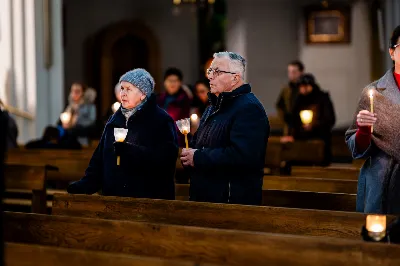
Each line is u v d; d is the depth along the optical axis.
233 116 5.49
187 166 5.62
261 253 4.47
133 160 5.71
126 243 4.91
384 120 5.24
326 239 4.33
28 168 8.23
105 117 15.34
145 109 5.89
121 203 5.76
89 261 4.24
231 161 5.38
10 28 15.59
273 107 22.61
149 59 23.02
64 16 22.72
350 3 22.02
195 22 22.92
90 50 22.78
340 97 22.33
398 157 5.19
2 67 15.53
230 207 5.40
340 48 22.22
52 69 16.81
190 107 10.91
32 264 4.42
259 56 22.64
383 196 5.27
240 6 22.59
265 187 7.77
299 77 12.47
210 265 3.96
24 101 15.76
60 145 11.51
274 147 11.26
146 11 23.02
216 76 5.61
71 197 5.93
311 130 11.45
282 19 22.52
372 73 21.94
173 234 4.74
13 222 5.31
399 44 5.23
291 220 5.26
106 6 22.86
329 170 8.70
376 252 4.23
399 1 20.48
